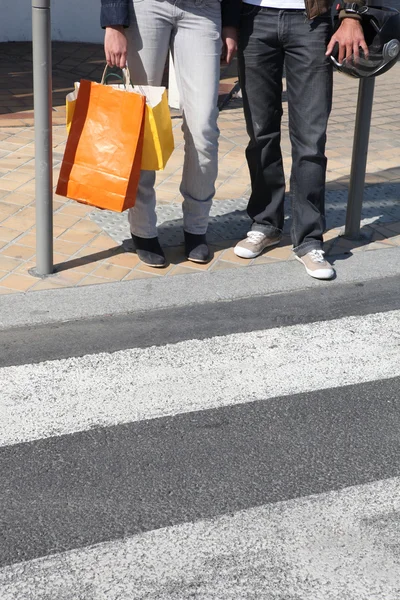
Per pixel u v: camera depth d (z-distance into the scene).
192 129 4.79
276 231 5.34
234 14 4.74
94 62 10.00
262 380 3.99
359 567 2.85
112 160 4.49
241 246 5.25
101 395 3.80
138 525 3.01
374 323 4.59
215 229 5.65
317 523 3.06
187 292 4.80
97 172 4.52
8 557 2.84
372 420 3.71
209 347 4.27
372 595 2.74
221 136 7.61
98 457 3.38
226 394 3.86
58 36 10.77
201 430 3.58
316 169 4.96
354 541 2.97
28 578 2.75
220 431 3.58
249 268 5.13
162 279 4.93
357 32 4.60
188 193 5.02
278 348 4.29
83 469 3.30
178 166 6.74
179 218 5.77
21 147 6.96
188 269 5.07
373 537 3.00
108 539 2.94
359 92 5.21
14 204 5.81
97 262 5.07
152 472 3.30
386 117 8.62
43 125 4.51
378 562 2.88
